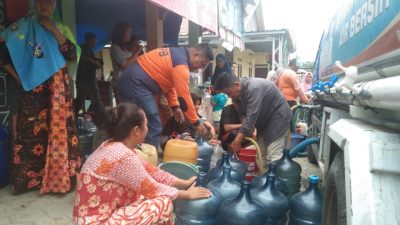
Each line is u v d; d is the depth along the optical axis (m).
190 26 7.09
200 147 3.36
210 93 7.68
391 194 1.33
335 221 1.95
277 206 2.35
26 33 3.10
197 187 2.16
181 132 4.47
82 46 4.72
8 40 3.04
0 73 3.64
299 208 2.37
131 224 1.80
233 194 2.42
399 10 1.53
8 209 3.00
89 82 4.80
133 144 1.92
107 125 1.88
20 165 3.30
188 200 2.12
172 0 3.15
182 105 3.38
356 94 1.87
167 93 3.88
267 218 2.36
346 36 2.69
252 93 3.34
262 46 15.82
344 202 1.65
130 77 3.42
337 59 3.04
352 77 1.86
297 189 3.00
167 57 3.36
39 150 3.36
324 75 3.86
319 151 3.47
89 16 6.20
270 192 2.41
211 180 2.66
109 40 6.67
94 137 3.93
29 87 3.12
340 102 2.84
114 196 1.82
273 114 3.62
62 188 3.29
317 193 2.40
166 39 7.55
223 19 5.87
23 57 3.10
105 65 12.68
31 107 3.25
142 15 6.77
